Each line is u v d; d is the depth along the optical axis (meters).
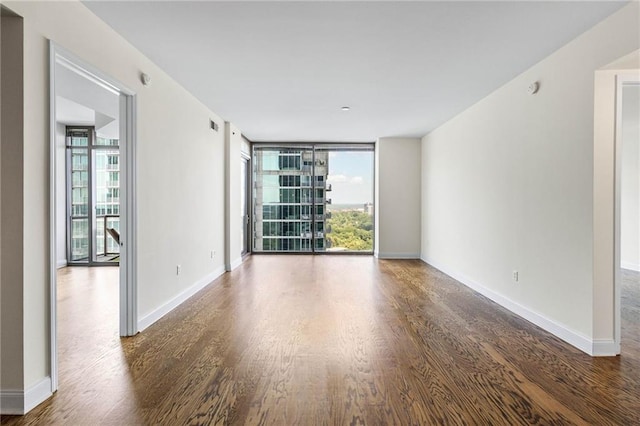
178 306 4.21
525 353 2.90
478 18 2.73
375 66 3.69
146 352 2.90
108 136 6.58
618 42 2.62
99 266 7.02
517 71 3.82
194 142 4.78
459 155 5.68
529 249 3.73
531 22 2.78
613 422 1.98
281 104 5.12
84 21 2.57
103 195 7.32
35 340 2.13
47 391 2.21
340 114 5.73
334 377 2.48
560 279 3.26
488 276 4.65
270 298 4.58
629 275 6.23
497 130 4.43
